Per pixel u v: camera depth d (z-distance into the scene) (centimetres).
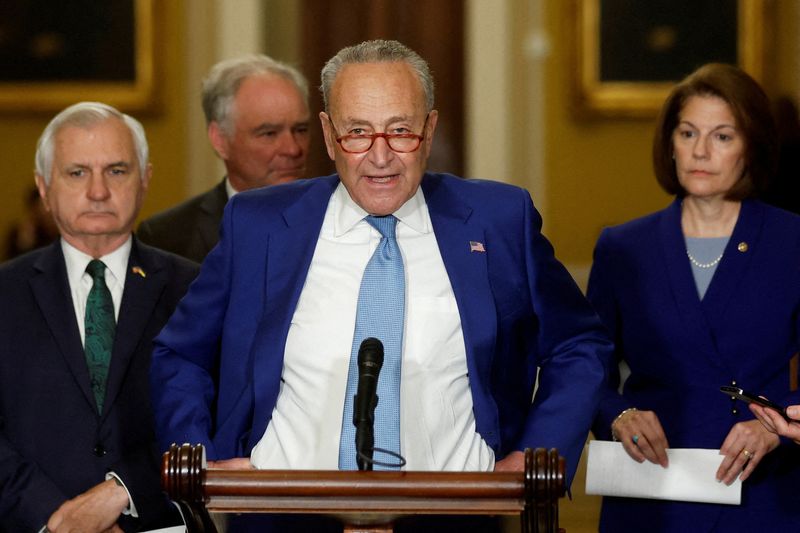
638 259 634
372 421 400
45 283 602
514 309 493
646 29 1521
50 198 610
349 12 1552
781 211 626
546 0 1530
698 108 617
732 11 1509
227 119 764
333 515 402
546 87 1535
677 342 616
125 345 593
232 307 502
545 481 379
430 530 449
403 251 488
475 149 1538
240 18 1517
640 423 598
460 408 475
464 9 1548
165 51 1528
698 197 622
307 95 785
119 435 583
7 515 568
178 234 765
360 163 461
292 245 496
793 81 1477
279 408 481
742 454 580
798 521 593
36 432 580
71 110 617
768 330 607
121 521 579
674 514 600
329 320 477
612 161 1535
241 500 391
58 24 1530
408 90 461
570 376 496
